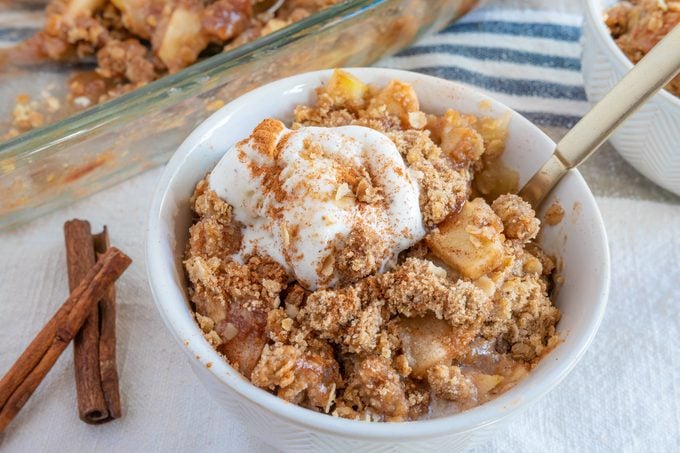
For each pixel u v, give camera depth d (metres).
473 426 0.25
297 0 0.46
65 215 0.38
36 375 0.32
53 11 0.45
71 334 0.33
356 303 0.27
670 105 0.34
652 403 0.32
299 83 0.33
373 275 0.28
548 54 0.44
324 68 0.42
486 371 0.28
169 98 0.38
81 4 0.45
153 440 0.31
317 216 0.28
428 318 0.28
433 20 0.44
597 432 0.32
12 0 0.47
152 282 0.27
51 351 0.32
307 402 0.27
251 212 0.29
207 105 0.40
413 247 0.30
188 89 0.38
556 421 0.32
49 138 0.36
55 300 0.35
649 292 0.35
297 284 0.29
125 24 0.45
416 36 0.44
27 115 0.43
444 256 0.29
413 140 0.31
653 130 0.36
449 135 0.32
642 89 0.29
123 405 0.32
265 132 0.30
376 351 0.27
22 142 0.36
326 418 0.25
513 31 0.45
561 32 0.45
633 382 0.33
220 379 0.26
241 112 0.32
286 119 0.33
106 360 0.32
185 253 0.30
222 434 0.31
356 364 0.28
